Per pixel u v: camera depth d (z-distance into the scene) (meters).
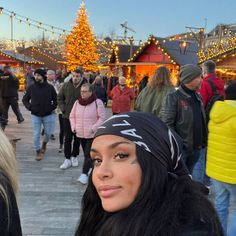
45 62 52.19
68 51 32.00
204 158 4.86
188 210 1.00
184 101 4.10
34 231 4.00
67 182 5.84
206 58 17.05
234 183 3.37
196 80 4.08
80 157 7.65
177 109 4.11
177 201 1.01
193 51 21.31
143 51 22.05
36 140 7.18
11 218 1.56
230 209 4.24
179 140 1.14
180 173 1.12
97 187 1.09
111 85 18.95
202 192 1.08
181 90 4.14
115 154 1.07
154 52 21.69
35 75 7.07
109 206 1.05
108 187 1.06
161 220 0.98
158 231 0.97
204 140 4.28
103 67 32.16
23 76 31.66
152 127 1.09
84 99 5.75
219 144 3.43
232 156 3.37
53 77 9.12
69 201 4.98
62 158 7.48
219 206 3.50
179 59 19.80
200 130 4.17
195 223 0.98
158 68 4.96
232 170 3.38
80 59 31.34
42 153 7.63
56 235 3.92
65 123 6.61
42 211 4.59
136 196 1.05
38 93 7.08
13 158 1.69
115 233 1.03
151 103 4.88
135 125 1.09
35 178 5.99
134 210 1.03
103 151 1.08
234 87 3.49
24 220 4.28
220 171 3.43
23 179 5.89
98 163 1.12
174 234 0.96
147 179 1.04
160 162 1.06
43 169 6.58
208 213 1.01
